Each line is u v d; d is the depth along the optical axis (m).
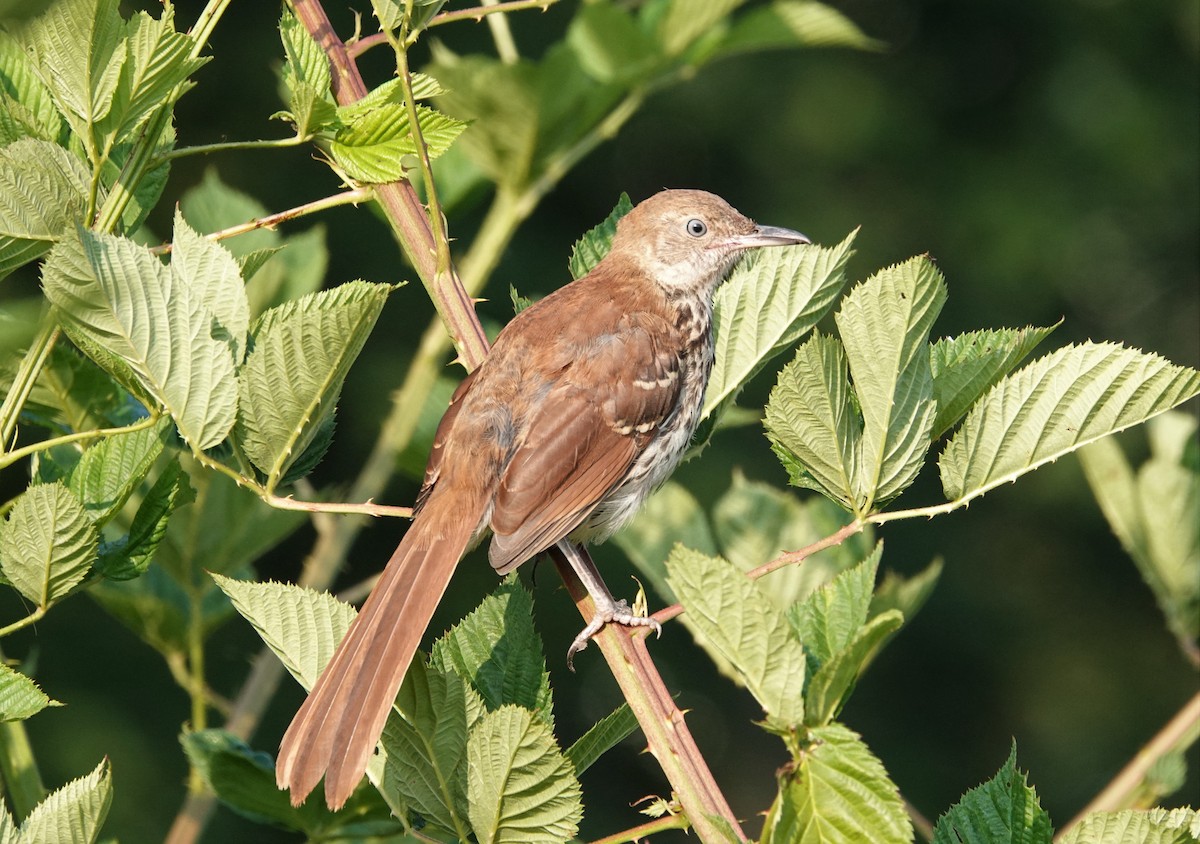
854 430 5.32
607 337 7.68
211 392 5.14
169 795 18.55
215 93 21.42
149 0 13.27
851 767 4.22
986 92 26.14
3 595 18.34
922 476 24.55
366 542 21.03
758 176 25.30
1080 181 25.55
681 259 8.45
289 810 6.13
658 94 24.89
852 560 7.48
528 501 7.10
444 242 5.75
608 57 7.39
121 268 5.01
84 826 4.73
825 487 5.35
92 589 6.81
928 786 23.77
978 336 5.60
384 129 5.67
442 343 7.87
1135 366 5.12
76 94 5.08
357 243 21.50
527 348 7.61
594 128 8.38
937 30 26.47
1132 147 25.44
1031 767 24.00
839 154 25.19
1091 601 24.73
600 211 24.95
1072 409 5.21
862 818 4.20
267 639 5.29
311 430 5.32
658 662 23.44
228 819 18.41
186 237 5.24
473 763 4.74
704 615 4.37
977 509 24.94
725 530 7.59
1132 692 24.34
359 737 4.96
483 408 7.34
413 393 7.82
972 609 24.42
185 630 6.92
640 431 7.54
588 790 22.98
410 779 5.02
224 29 21.69
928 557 24.64
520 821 4.79
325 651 5.29
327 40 5.87
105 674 18.88
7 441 5.36
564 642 22.42
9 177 5.08
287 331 5.08
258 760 6.10
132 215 5.70
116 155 5.64
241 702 6.89
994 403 5.24
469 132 7.46
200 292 5.23
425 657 5.47
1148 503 7.32
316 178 21.64
